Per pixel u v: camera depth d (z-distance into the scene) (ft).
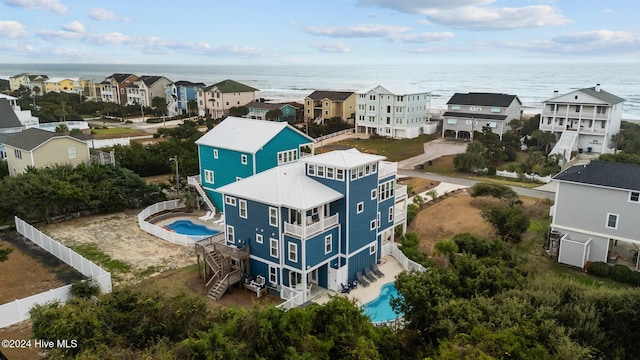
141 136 282.56
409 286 72.33
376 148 261.85
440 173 207.31
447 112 291.99
